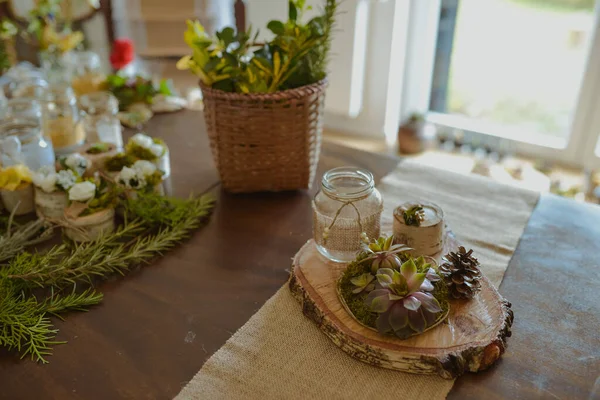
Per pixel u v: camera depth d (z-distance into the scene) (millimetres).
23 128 833
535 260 681
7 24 1444
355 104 1865
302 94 748
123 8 1831
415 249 629
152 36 1810
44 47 1360
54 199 739
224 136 786
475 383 518
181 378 526
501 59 1728
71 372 535
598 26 1480
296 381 522
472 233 735
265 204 824
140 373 533
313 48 784
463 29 1743
